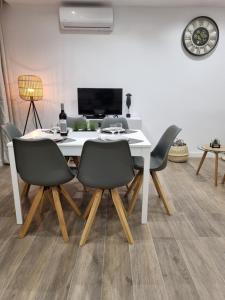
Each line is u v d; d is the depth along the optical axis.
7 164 3.77
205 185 3.03
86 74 3.98
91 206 2.05
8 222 2.16
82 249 1.80
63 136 2.29
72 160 2.76
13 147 1.85
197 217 2.27
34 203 1.96
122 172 1.82
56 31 3.80
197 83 4.03
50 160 1.80
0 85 3.57
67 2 3.55
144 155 2.00
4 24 3.75
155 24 3.79
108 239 1.92
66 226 2.10
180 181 3.16
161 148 2.49
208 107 4.13
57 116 4.13
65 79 3.99
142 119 4.18
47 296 1.40
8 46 3.84
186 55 3.91
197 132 4.24
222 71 3.98
